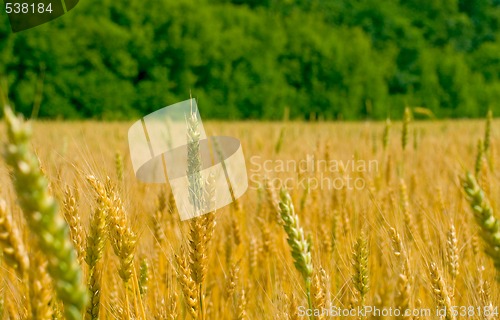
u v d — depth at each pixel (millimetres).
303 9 117062
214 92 86375
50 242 1509
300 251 2824
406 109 8922
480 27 144500
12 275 3480
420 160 11164
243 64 88312
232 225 5477
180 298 4359
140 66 80562
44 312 1982
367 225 5023
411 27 116375
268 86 89250
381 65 97750
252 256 5445
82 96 72938
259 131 23391
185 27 83812
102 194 3152
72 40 72000
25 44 68750
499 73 121562
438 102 102750
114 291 4191
